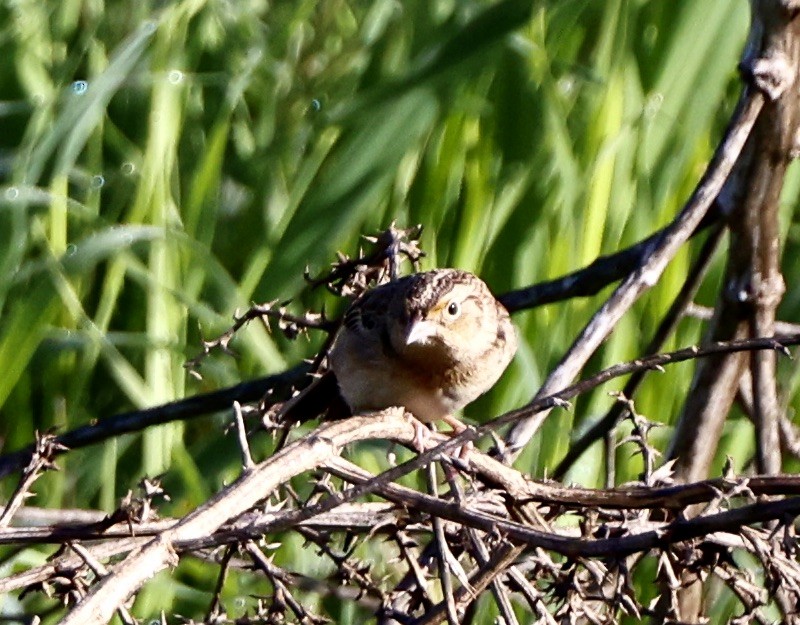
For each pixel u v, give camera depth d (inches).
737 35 475.2
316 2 514.6
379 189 448.5
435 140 466.9
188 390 467.5
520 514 271.3
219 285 463.5
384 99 451.8
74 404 456.1
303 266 447.5
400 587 296.4
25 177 460.4
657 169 467.8
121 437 462.9
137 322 476.7
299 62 508.1
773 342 260.5
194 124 505.0
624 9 472.1
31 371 455.2
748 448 454.3
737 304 377.7
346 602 410.9
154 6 522.3
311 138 498.3
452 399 354.0
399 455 436.1
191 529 231.1
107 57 510.9
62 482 448.5
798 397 466.0
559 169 452.1
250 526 248.1
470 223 454.9
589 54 498.3
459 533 287.3
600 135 463.8
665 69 472.4
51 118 485.1
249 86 511.2
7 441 453.7
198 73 511.5
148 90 506.6
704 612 408.2
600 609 327.3
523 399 430.9
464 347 348.2
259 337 447.2
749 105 353.1
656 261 335.6
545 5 470.3
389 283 355.6
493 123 470.9
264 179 493.4
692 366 455.8
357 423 265.9
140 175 477.1
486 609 402.9
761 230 370.9
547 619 258.5
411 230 368.8
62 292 439.5
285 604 277.3
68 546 269.7
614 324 331.3
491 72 474.3
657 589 392.8
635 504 267.0
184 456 421.1
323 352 352.5
